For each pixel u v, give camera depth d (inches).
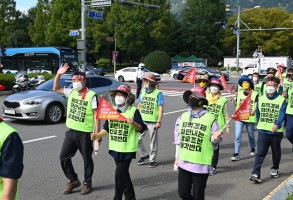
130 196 207.2
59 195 230.5
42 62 1350.9
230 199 230.1
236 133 322.0
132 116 202.8
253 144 343.0
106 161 310.8
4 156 98.8
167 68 1987.0
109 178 265.6
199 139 169.6
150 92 296.5
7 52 1408.7
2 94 822.5
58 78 237.3
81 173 275.7
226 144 390.9
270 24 2797.7
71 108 229.8
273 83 254.1
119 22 2257.6
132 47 2258.9
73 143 231.0
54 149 344.5
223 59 2837.1
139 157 329.4
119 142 202.2
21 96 471.5
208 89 301.6
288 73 372.5
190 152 170.9
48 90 503.2
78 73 226.8
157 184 256.1
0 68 1018.7
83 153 229.6
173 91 1008.9
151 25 2250.2
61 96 487.2
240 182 265.0
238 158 325.4
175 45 2792.8
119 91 203.2
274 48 2765.7
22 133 414.6
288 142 400.8
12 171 98.9
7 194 98.3
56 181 256.2
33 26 2541.8
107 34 2269.9
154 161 297.7
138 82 815.1
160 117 292.7
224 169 298.2
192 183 176.1
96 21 2255.2
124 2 964.0
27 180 256.8
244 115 200.1
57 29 2207.2
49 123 477.1
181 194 174.6
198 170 169.6
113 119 200.4
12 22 2657.5
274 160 272.8
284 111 254.7
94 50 2304.4
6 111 471.2
